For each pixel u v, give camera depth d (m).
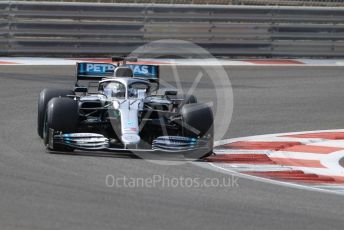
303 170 35.38
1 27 74.75
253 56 80.44
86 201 25.83
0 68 67.62
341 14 81.62
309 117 51.75
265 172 33.94
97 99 37.88
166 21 77.94
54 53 76.31
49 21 75.62
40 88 57.59
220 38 79.38
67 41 76.25
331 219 25.16
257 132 45.62
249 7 79.56
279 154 39.19
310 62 79.75
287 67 75.69
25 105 50.38
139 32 77.44
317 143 42.84
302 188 30.69
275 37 80.69
